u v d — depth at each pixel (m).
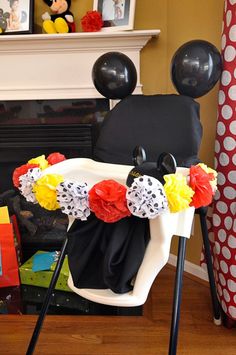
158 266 1.00
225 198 1.39
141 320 1.55
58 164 1.13
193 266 1.88
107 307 1.63
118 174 1.06
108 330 1.50
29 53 1.85
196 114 1.30
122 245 1.00
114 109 1.37
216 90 1.64
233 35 1.28
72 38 1.75
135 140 1.31
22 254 2.07
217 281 1.51
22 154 2.03
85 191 0.94
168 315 1.58
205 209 1.29
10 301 1.70
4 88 1.91
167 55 1.87
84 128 1.96
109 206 0.89
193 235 1.85
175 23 1.79
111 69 1.35
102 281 1.06
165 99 1.33
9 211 2.11
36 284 1.80
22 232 2.12
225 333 1.46
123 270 1.00
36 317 1.59
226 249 1.40
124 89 1.39
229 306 1.42
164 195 0.88
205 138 1.74
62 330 1.50
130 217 1.00
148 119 1.32
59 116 1.96
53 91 1.90
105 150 1.33
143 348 1.39
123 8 1.76
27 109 1.97
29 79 1.90
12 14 1.84
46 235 2.12
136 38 1.74
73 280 1.08
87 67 1.85
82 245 1.06
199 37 1.71
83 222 1.06
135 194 0.86
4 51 1.84
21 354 1.37
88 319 1.56
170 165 0.95
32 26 1.84
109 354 1.36
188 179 0.96
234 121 1.32
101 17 1.79
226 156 1.37
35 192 1.02
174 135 1.28
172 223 0.99
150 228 0.98
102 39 1.75
